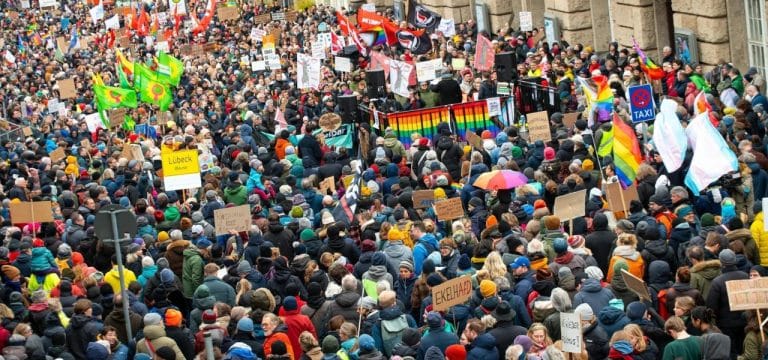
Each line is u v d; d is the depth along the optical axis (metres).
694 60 40.69
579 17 50.91
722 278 18.25
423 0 67.12
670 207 22.48
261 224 25.11
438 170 27.38
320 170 30.64
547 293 18.56
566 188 24.22
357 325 19.06
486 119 36.31
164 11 85.69
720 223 21.86
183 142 33.91
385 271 20.25
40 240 24.64
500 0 58.47
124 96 43.56
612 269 19.56
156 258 23.94
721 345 16.31
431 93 38.12
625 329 16.55
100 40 77.38
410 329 17.88
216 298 20.59
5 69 69.50
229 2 84.00
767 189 24.19
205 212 26.95
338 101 38.09
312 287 19.48
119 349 18.98
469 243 21.77
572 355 16.61
